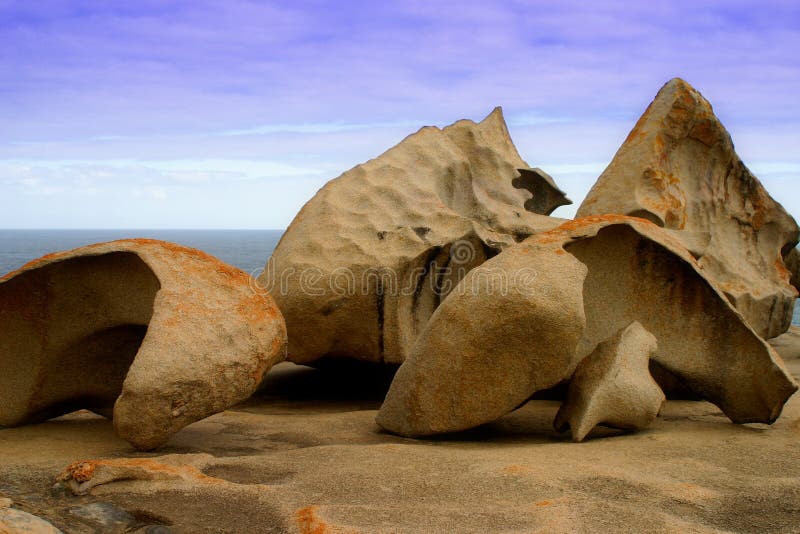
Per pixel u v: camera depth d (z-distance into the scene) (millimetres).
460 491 3539
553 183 8062
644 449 4332
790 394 4887
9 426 4910
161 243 4648
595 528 3156
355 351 6219
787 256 9688
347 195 6527
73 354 4926
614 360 4738
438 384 4578
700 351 5230
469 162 7426
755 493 3572
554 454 4195
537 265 4547
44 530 3152
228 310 4406
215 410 4250
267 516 3324
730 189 8289
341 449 4293
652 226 5324
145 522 3328
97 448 4355
